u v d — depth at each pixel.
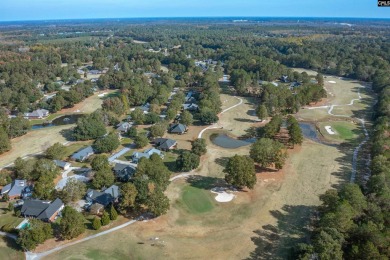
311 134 151.25
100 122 150.12
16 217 91.19
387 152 111.81
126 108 180.88
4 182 105.62
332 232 70.75
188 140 144.38
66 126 163.12
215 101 179.62
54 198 97.69
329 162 121.88
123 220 89.44
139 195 89.56
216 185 106.94
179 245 80.25
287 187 105.12
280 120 149.62
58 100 186.25
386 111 159.62
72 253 77.19
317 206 94.56
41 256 76.50
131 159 124.75
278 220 89.06
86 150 127.38
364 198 83.12
